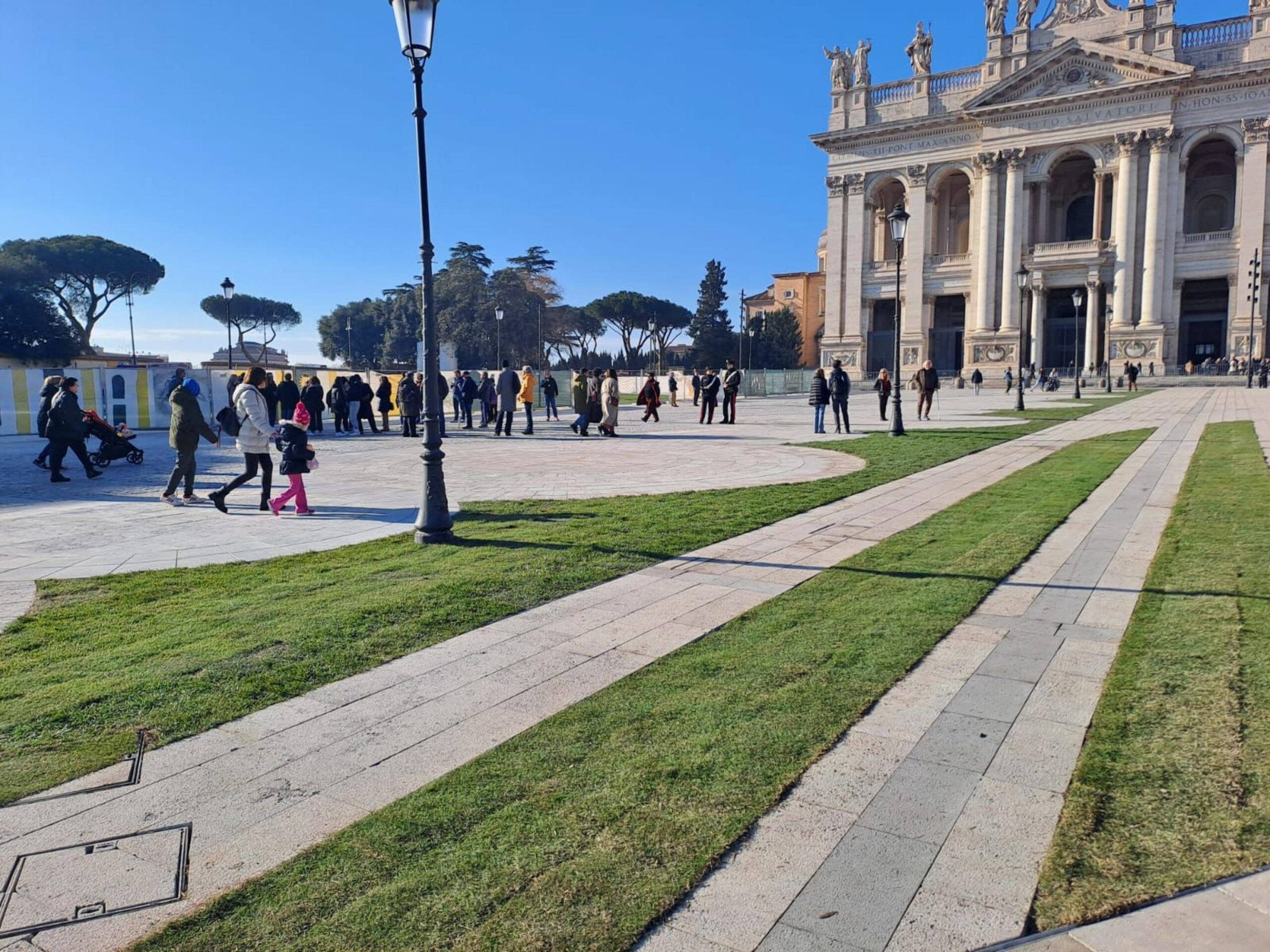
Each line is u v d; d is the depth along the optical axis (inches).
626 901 118.3
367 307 4643.2
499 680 203.8
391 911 117.6
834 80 2815.0
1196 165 2491.4
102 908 120.3
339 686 201.5
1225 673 187.3
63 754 168.1
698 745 165.3
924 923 112.9
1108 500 426.0
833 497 465.4
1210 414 1000.9
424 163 352.2
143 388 1075.9
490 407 1141.7
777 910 116.5
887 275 2763.3
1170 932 108.8
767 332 3705.7
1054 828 134.0
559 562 319.6
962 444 745.0
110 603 273.6
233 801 149.9
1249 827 130.3
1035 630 228.2
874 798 144.6
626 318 4264.3
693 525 387.2
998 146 2522.1
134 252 3127.5
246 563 330.6
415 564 321.7
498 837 134.9
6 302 2432.3
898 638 223.6
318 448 861.8
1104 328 2453.2
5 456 799.1
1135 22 2321.6
